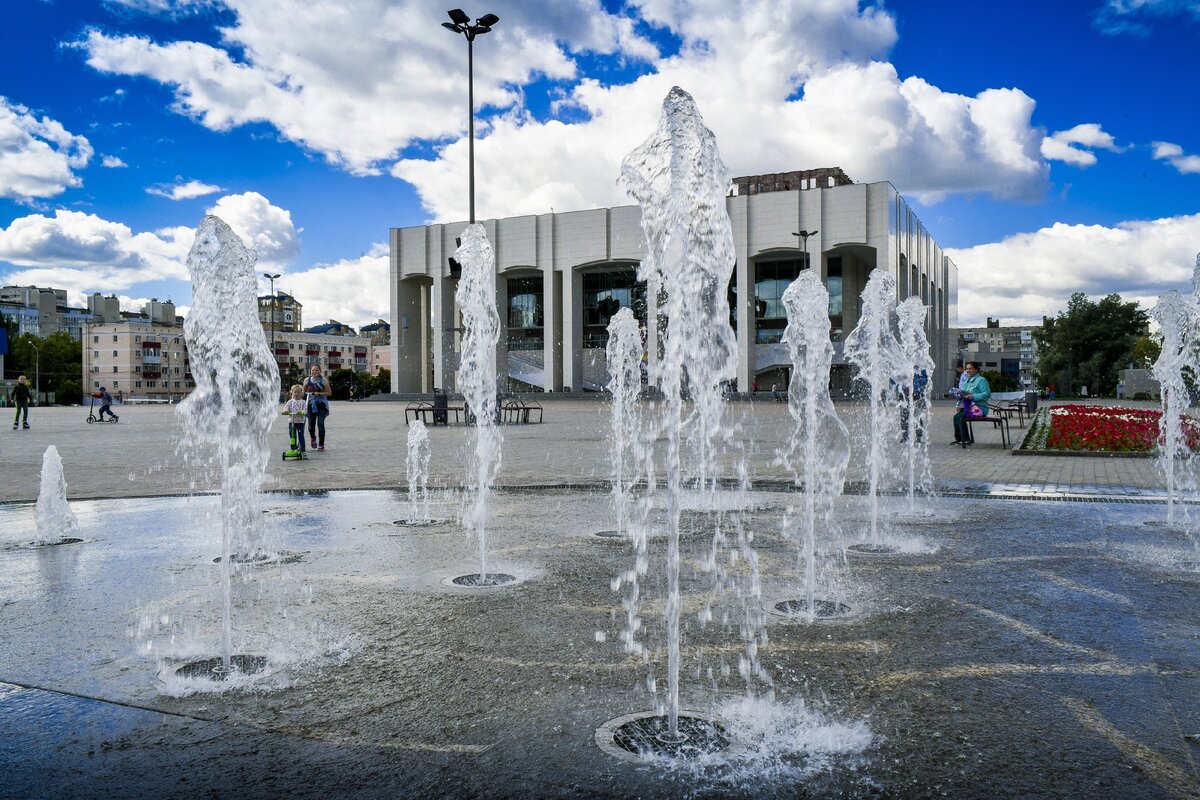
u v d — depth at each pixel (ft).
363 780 8.97
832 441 59.47
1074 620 15.07
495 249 222.48
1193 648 13.44
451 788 8.79
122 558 21.25
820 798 8.50
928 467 42.34
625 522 26.45
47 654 13.41
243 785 8.87
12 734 10.23
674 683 10.28
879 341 38.68
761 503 30.50
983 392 54.85
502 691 11.64
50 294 448.24
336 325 537.24
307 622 15.19
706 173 13.93
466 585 18.01
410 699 11.35
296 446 48.42
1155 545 22.39
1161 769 9.18
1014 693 11.46
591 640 13.97
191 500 32.37
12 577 19.10
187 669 12.63
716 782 8.86
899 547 22.17
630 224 205.67
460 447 57.00
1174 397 35.01
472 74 79.61
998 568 19.53
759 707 10.98
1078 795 8.59
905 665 12.64
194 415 18.12
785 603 16.33
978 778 8.96
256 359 18.67
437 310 230.48
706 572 19.22
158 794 8.66
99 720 10.66
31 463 48.01
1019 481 36.40
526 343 230.68
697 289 14.07
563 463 45.73
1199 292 31.19
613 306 220.23
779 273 199.82
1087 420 61.67
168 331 384.47
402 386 237.45
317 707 11.08
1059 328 300.81
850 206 182.80
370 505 30.53
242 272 18.52
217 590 17.74
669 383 12.41
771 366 199.11
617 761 9.39
